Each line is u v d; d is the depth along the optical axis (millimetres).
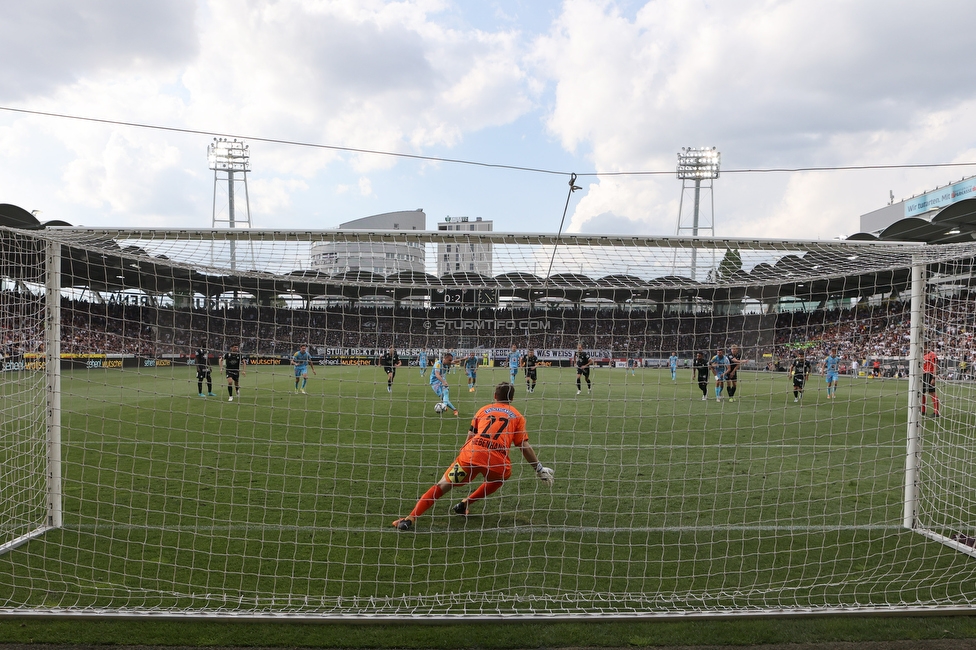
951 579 3633
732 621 3150
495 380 21016
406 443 8078
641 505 5184
